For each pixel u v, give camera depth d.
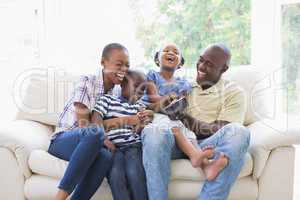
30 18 2.91
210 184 1.64
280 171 1.73
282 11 2.81
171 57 2.01
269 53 2.87
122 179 1.66
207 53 1.98
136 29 3.02
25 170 1.78
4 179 1.78
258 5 2.87
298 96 2.82
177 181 1.74
